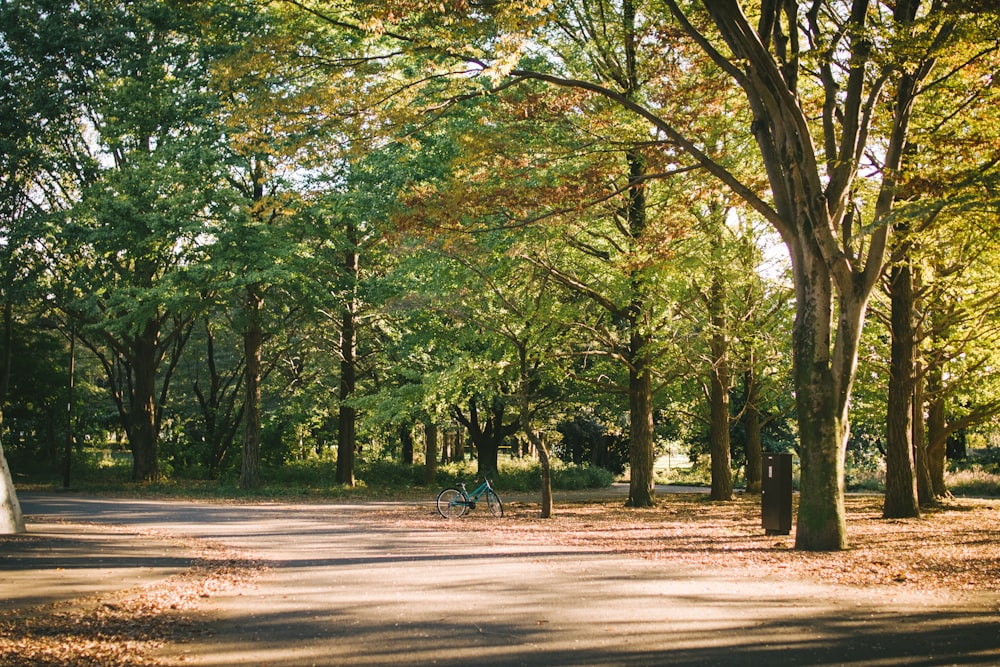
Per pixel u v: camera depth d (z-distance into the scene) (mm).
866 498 28906
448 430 42312
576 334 25719
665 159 15922
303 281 29828
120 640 7066
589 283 24281
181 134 30703
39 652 6602
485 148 15477
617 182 20844
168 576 10461
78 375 45656
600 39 21422
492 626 7621
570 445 50312
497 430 40688
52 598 8766
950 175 12992
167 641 7066
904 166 14531
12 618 7754
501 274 22094
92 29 31188
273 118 13758
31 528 15734
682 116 16672
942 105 16156
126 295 29281
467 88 15477
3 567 10773
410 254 24562
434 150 25031
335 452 50406
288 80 13859
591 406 40031
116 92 30250
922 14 17188
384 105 13984
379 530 17406
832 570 11227
